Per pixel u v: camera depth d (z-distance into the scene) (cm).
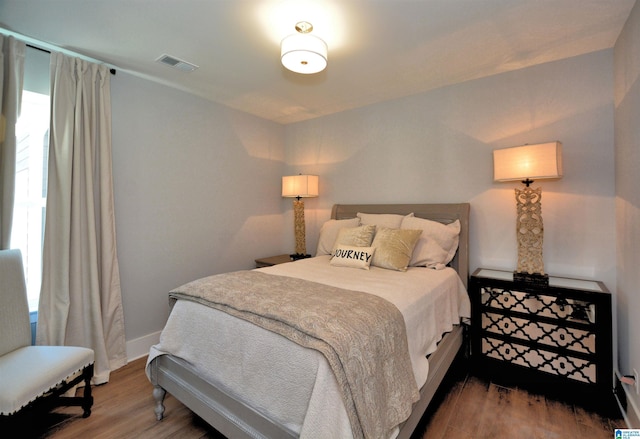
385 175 325
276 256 387
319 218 383
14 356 171
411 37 202
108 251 237
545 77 238
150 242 274
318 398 110
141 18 181
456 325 231
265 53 223
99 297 229
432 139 294
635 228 173
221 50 219
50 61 213
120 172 253
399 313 154
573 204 228
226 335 148
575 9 173
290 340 125
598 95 219
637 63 167
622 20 183
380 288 185
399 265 239
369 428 111
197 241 311
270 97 312
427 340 175
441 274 230
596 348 192
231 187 345
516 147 221
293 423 120
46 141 237
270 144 392
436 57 229
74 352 179
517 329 220
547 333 210
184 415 188
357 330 126
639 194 166
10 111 193
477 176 271
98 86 233
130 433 172
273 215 397
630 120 179
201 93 301
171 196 289
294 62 192
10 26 188
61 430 174
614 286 213
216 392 150
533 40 206
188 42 208
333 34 198
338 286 189
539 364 213
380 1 166
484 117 266
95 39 204
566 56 228
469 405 197
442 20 183
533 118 243
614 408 189
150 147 272
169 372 175
